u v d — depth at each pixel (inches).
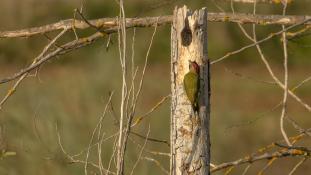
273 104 906.7
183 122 317.7
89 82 660.7
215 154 655.1
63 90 624.1
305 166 720.3
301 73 1014.4
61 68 970.1
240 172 701.9
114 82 690.8
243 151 736.3
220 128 687.7
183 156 318.3
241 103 916.0
